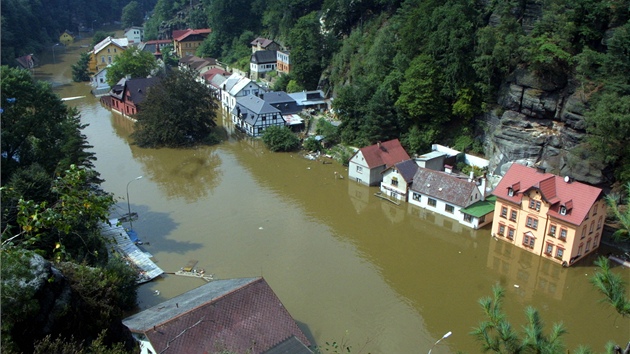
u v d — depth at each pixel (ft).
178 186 218.18
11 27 466.70
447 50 222.89
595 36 193.06
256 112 281.33
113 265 132.05
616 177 175.11
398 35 268.82
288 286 147.02
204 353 101.35
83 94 375.66
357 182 224.12
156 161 248.52
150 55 372.38
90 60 419.33
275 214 192.95
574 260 160.15
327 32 343.87
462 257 165.89
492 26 226.38
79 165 188.14
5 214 101.71
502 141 211.82
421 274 155.53
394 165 206.49
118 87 329.93
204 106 279.90
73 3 648.79
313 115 292.81
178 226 181.68
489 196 196.65
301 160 250.78
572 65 192.34
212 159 252.21
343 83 304.91
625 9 188.14
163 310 116.16
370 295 143.95
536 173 170.40
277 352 106.11
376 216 193.88
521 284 151.33
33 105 183.83
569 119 189.88
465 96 223.51
